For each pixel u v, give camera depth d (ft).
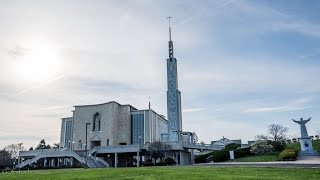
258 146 226.38
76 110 384.06
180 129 320.70
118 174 98.48
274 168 97.66
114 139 361.92
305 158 177.99
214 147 296.30
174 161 261.85
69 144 401.08
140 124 378.53
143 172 102.06
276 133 289.53
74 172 120.06
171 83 322.14
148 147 281.33
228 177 72.43
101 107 375.25
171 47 334.65
